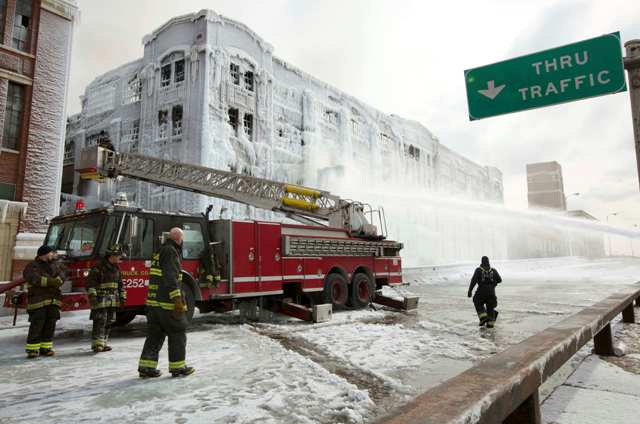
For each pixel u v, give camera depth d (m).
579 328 3.55
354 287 10.88
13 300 6.70
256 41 27.86
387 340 6.67
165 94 25.56
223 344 6.46
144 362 4.57
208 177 12.05
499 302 11.77
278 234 9.40
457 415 1.59
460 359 5.46
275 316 9.84
